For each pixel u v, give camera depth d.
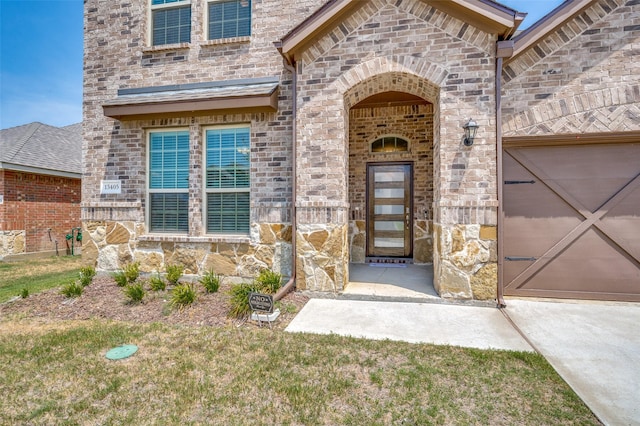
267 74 6.01
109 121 6.55
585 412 2.39
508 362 3.12
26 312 4.66
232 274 5.95
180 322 4.20
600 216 4.99
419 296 5.04
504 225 5.23
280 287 5.34
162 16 6.64
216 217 6.23
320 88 5.30
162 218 6.46
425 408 2.44
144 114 5.95
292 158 5.55
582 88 4.82
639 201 4.89
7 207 10.11
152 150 6.52
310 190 5.33
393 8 5.07
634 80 4.68
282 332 3.84
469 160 4.83
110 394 2.65
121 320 4.33
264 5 6.07
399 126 7.93
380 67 5.10
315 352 3.33
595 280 5.01
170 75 6.40
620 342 3.57
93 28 6.75
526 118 4.96
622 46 4.71
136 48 6.53
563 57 4.86
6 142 11.83
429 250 7.72
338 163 5.23
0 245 9.98
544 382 2.79
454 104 4.88
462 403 2.50
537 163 5.13
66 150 13.05
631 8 4.69
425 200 7.77
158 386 2.75
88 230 6.59
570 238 5.06
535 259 5.15
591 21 4.78
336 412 2.40
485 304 4.79
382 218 8.16
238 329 3.93
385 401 2.53
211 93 5.85
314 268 5.29
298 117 5.39
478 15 4.60
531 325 4.06
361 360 3.16
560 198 5.09
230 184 6.17
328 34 5.27
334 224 5.22
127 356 3.27
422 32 4.98
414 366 3.05
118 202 6.44
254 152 5.93
